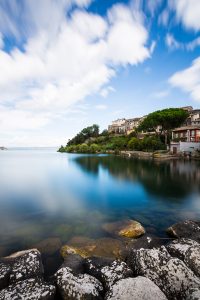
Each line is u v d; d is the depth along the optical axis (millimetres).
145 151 60000
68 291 4109
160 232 8312
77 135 127438
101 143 102000
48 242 7105
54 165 40812
